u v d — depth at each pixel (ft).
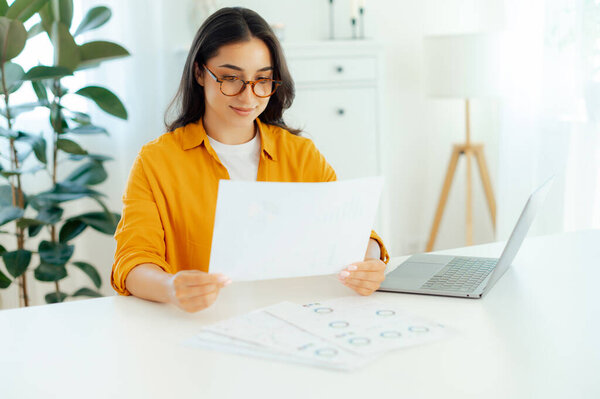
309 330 3.26
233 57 4.57
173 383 2.78
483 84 10.37
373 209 3.86
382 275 3.89
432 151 12.76
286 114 10.39
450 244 13.03
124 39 10.31
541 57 10.10
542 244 5.08
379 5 12.10
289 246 3.68
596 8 9.02
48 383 2.82
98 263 10.46
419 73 12.48
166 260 4.90
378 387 2.68
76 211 10.16
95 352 3.14
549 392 2.62
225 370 2.88
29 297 9.90
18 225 8.18
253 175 5.22
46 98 8.46
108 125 10.25
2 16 7.88
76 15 9.97
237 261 3.61
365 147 10.88
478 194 12.89
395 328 3.28
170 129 5.25
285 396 2.63
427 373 2.80
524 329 3.31
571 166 9.67
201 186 4.97
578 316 3.49
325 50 10.42
